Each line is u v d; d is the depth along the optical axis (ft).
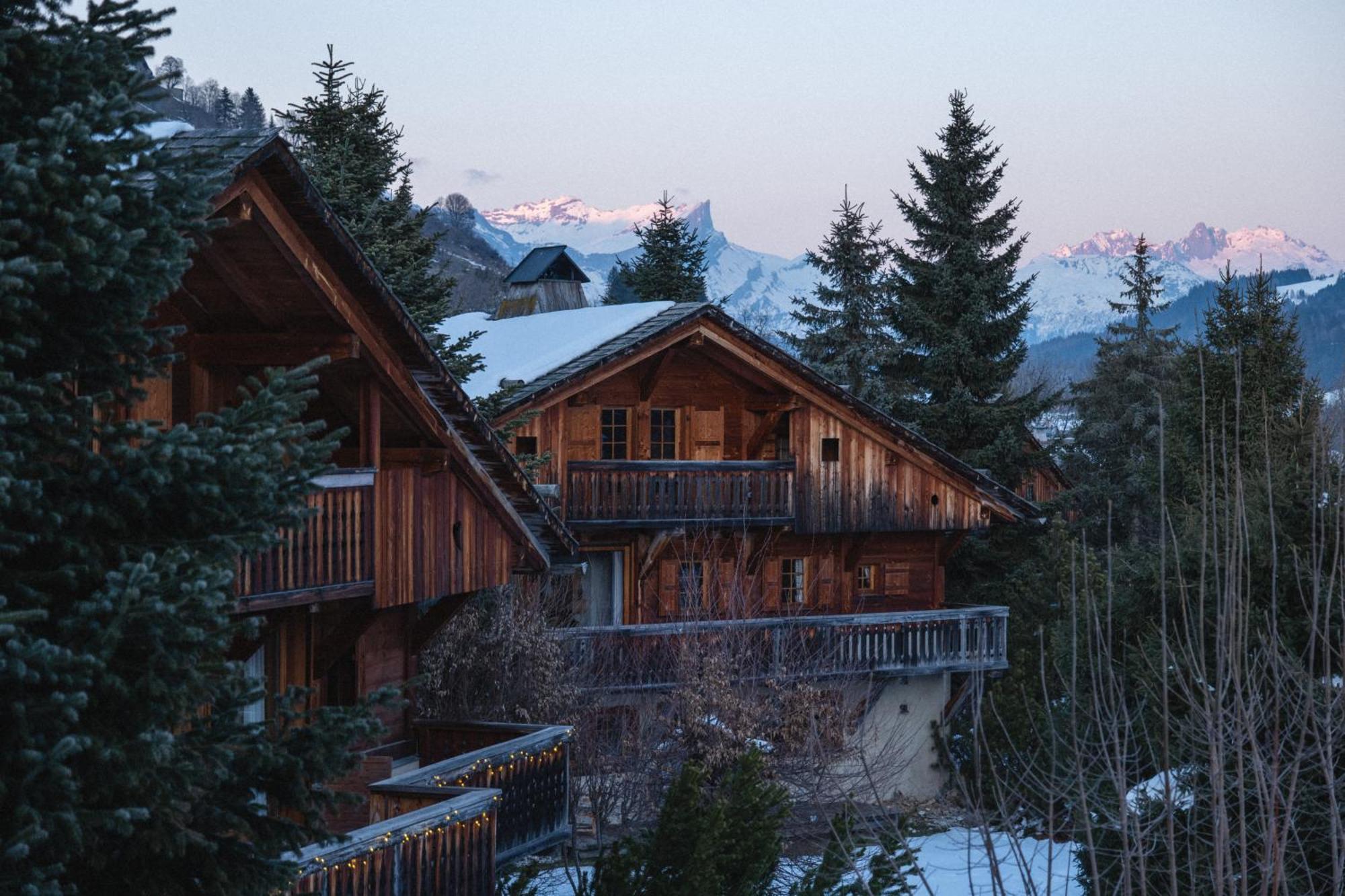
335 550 45.44
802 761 68.95
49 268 19.94
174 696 21.65
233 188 37.83
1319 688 37.50
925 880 31.91
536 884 56.13
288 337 45.11
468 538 52.90
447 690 64.64
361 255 42.83
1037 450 134.62
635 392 90.58
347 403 51.01
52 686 20.07
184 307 45.32
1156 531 152.15
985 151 128.16
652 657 77.30
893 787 79.30
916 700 88.89
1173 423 94.68
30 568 22.26
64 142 20.77
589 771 67.36
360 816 47.01
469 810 40.01
